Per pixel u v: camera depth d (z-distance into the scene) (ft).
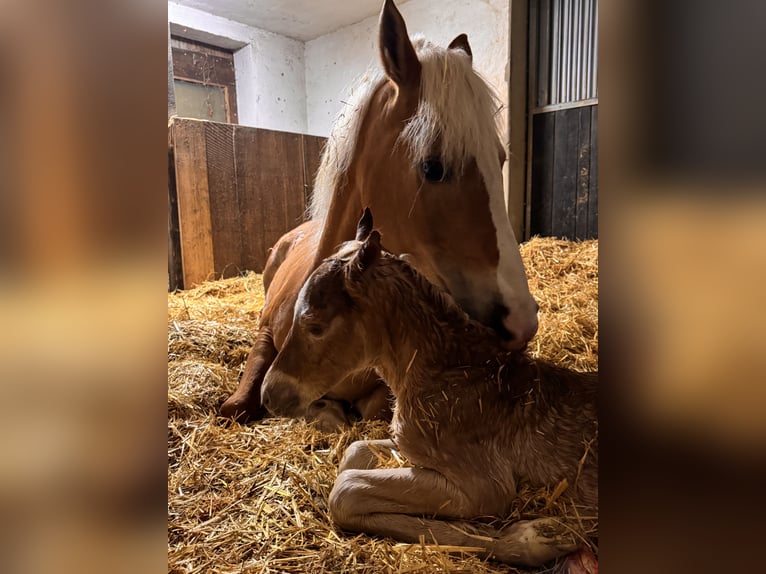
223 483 4.40
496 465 3.66
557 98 14.12
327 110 19.19
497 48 14.05
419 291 4.16
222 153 13.84
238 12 16.74
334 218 5.68
